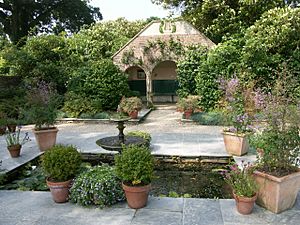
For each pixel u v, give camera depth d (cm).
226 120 624
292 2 1553
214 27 1496
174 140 747
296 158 379
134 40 1407
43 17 2512
